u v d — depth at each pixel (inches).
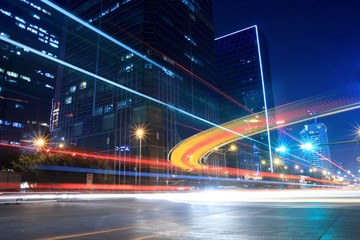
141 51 3417.8
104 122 3540.8
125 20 3715.6
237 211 525.7
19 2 5728.3
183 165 3476.9
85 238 265.4
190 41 4313.5
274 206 637.3
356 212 486.0
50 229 322.7
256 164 5954.7
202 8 4940.9
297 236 266.1
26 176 1936.5
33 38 5900.6
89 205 737.6
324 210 527.2
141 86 3282.5
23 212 539.8
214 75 4798.2
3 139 5007.4
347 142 957.2
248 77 7706.7
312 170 7317.9
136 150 3125.0
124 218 431.5
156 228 326.3
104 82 3705.7
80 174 2187.5
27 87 5620.1
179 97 3727.9
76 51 4190.5
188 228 323.9
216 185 2434.8
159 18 3688.5
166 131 3344.0
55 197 985.5
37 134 5462.6
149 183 2940.5
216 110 4586.6
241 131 5561.0
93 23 4099.4
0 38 5236.2
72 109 3998.5
